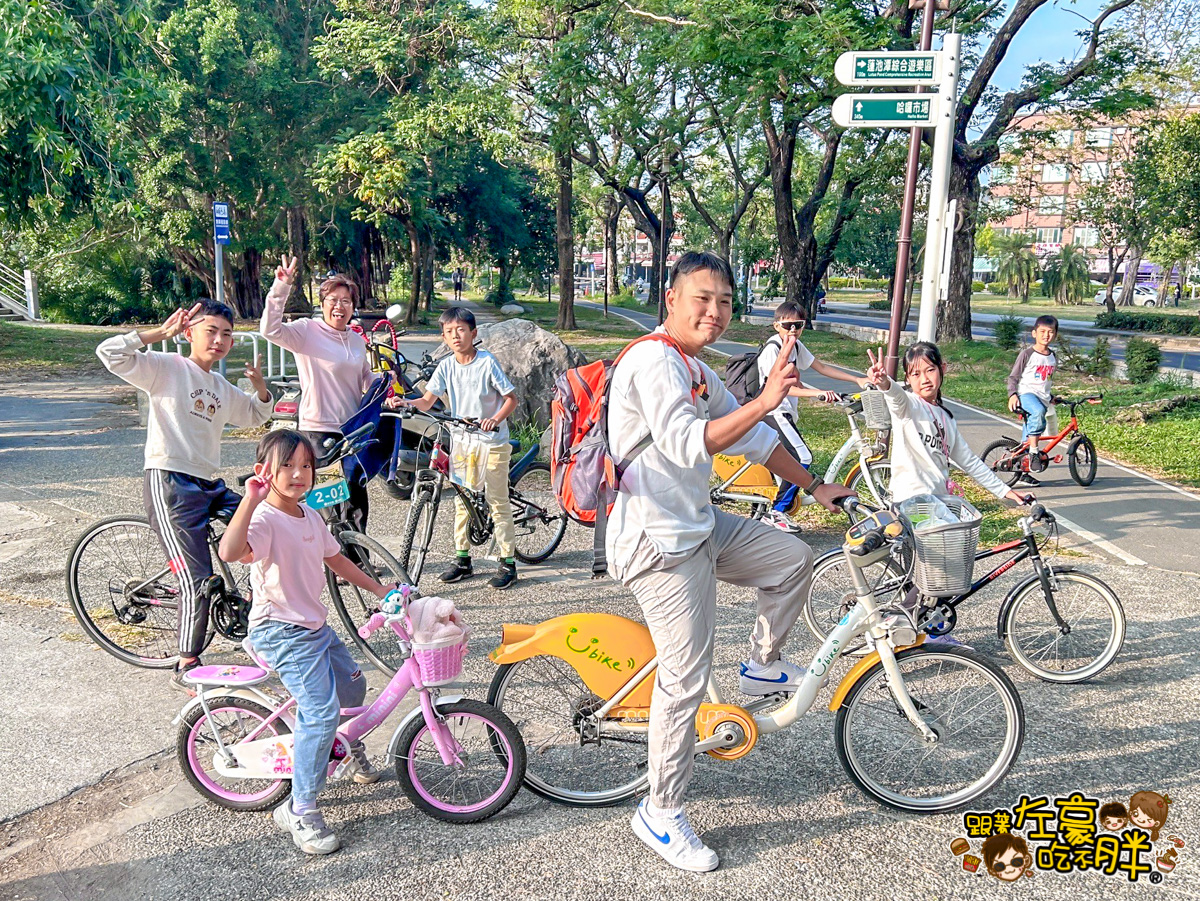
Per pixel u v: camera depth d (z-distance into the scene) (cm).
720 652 484
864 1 1691
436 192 3083
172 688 439
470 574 608
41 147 1245
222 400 434
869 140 2562
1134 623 530
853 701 333
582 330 2941
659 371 281
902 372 998
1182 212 2894
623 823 333
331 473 838
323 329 528
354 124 2705
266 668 335
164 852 316
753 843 321
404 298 5359
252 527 308
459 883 298
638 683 329
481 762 345
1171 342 3066
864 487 798
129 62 1459
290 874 303
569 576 613
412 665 326
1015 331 2172
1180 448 1048
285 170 2775
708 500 308
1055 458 895
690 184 3412
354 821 334
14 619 515
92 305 2931
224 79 2583
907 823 333
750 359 676
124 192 1459
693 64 1684
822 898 292
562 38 2027
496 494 582
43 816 336
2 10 1162
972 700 349
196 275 3097
